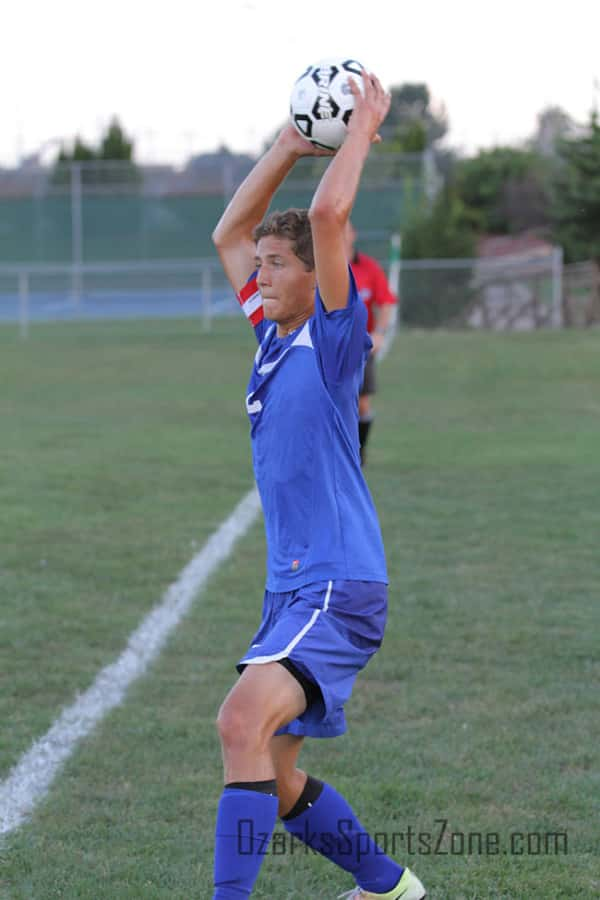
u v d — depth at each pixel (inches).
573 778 426.0
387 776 426.6
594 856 370.3
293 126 351.6
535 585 693.9
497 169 5132.9
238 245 366.9
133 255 4195.4
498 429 1350.9
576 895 345.7
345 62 344.2
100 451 1192.8
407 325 2856.8
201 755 447.2
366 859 324.8
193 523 860.0
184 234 4197.8
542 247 4180.6
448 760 441.4
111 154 4534.9
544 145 5393.7
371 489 994.7
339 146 345.4
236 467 1101.7
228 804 286.2
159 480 1031.6
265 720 287.7
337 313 309.4
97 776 427.5
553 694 513.7
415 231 3117.6
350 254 1023.6
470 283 2871.6
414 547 790.5
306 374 315.3
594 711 493.7
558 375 1902.1
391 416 1461.6
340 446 318.0
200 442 1253.7
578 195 3390.7
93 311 3718.0
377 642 317.7
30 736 462.3
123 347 2486.5
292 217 323.0
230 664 553.9
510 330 2790.4
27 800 406.9
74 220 4165.8
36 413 1501.0
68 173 4180.6
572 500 947.3
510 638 592.1
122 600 659.4
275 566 319.9
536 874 358.0
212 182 4229.8
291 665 293.7
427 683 527.8
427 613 636.1
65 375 1974.7
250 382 331.6
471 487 1002.7
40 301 3937.0
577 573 722.8
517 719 484.4
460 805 403.9
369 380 1023.6
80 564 737.0
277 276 320.8
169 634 596.4
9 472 1067.3
